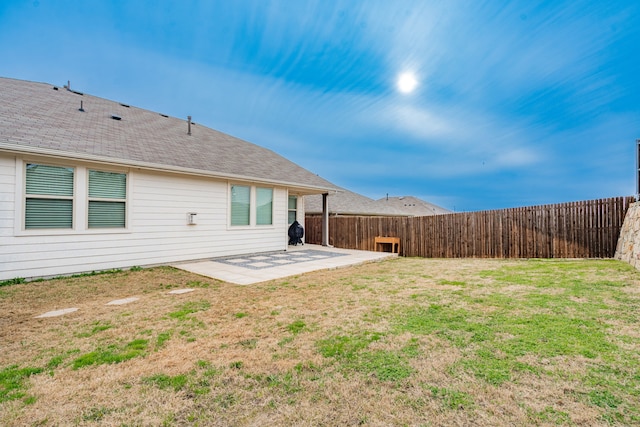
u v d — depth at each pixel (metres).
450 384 2.15
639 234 5.88
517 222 8.73
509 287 4.85
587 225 7.54
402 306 4.00
